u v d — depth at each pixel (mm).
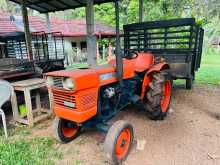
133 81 3674
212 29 20438
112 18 24391
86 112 2656
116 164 2725
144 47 5785
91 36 5582
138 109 4621
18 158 2938
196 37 5531
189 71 5188
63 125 3275
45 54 8672
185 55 5195
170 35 5508
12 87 3914
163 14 18844
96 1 7062
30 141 3455
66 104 2705
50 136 3607
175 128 3719
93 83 2721
